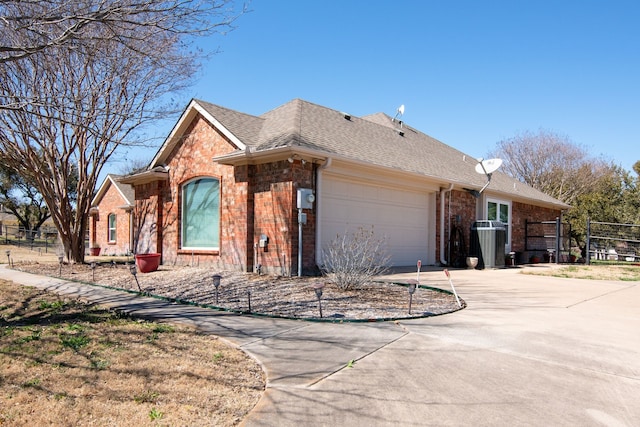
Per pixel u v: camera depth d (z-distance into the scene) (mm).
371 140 14211
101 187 25000
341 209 11688
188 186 13484
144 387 3719
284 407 3377
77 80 11344
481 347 4953
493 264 14258
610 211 23250
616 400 3523
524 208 19844
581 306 7594
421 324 6070
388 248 13039
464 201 15883
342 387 3777
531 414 3264
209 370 4156
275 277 10078
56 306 7434
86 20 5973
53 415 3172
